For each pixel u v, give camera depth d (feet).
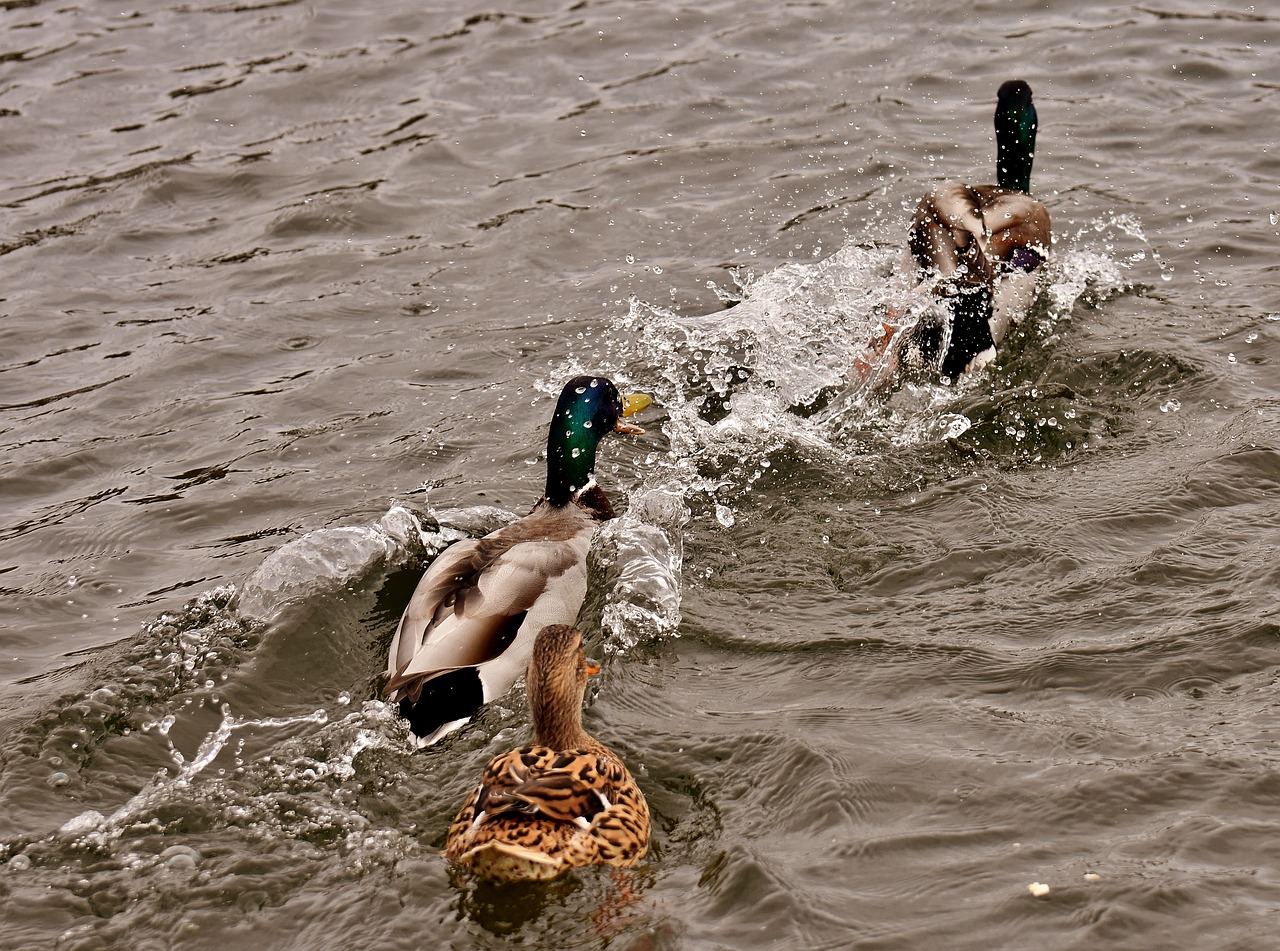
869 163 45.03
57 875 19.47
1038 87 48.96
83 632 26.25
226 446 33.01
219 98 51.80
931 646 23.71
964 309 34.42
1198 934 16.71
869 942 17.06
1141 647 23.04
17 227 44.27
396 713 23.27
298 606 26.17
